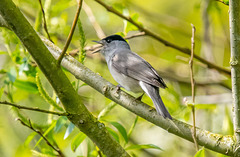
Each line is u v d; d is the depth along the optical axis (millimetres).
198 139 6637
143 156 11328
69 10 13281
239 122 6383
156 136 11508
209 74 13016
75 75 7812
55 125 7438
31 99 9961
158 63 13172
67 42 6027
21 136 10586
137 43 13734
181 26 13562
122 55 10008
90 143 8211
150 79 8727
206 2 11422
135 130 11312
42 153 7691
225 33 12336
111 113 10227
